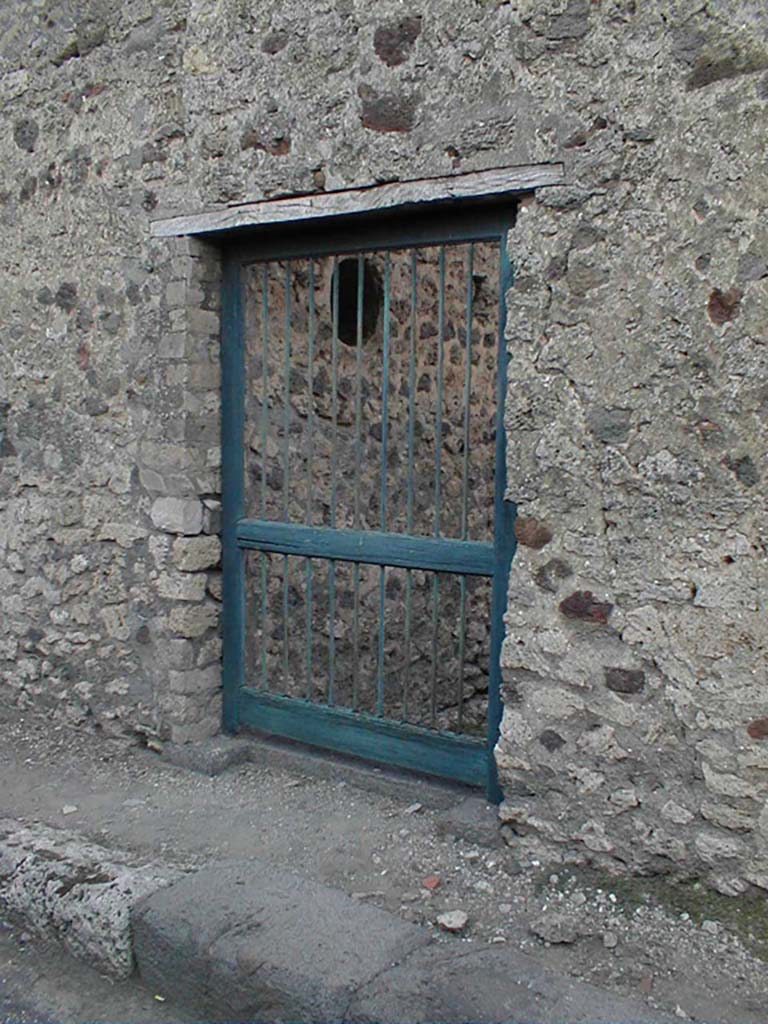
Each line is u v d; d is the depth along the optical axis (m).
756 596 2.58
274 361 4.07
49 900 2.90
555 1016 2.15
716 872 2.67
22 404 4.35
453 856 3.05
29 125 4.22
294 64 3.36
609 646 2.81
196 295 3.78
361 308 3.52
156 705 3.96
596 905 2.75
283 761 3.77
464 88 2.98
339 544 3.59
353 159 3.24
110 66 3.90
